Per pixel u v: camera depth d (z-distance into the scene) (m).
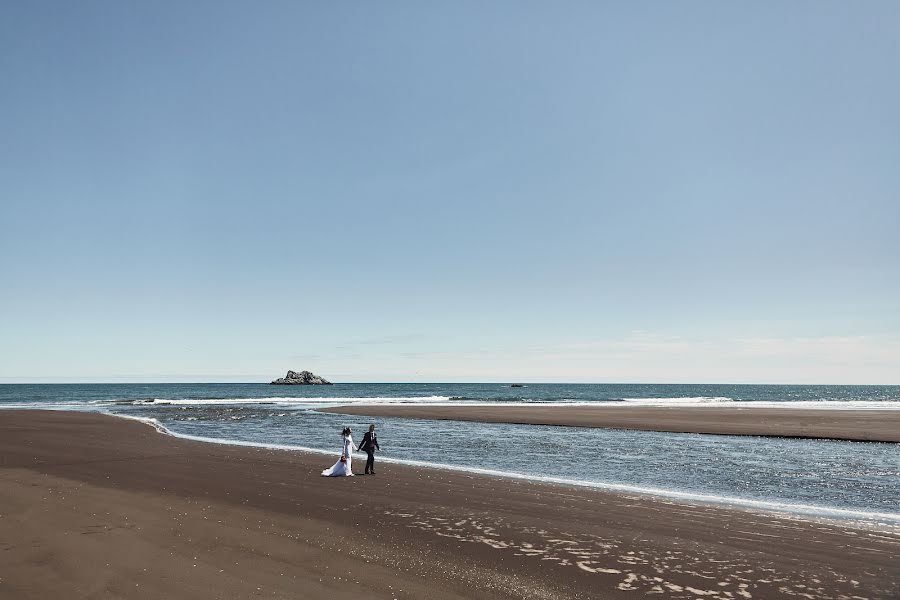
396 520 9.89
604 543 8.58
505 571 7.21
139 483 12.98
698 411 47.03
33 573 6.55
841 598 6.44
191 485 12.91
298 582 6.58
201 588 6.24
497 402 68.75
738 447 22.95
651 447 22.88
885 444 24.34
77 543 7.82
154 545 7.88
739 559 7.86
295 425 32.81
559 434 28.31
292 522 9.59
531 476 15.38
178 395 98.44
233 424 33.31
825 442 24.92
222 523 9.34
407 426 32.81
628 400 78.50
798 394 132.62
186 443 22.39
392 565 7.36
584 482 14.46
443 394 111.81
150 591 6.08
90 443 21.47
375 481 14.10
